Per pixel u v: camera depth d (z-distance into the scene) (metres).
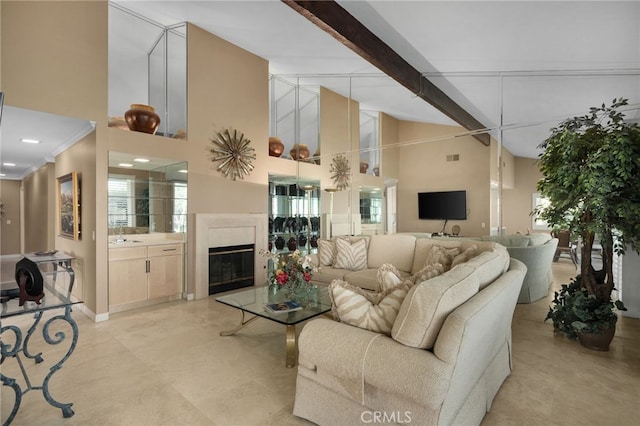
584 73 3.66
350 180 5.75
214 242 4.54
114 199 4.18
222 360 2.56
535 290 4.05
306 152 6.03
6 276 2.96
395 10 3.00
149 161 4.21
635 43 2.89
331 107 6.06
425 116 5.55
